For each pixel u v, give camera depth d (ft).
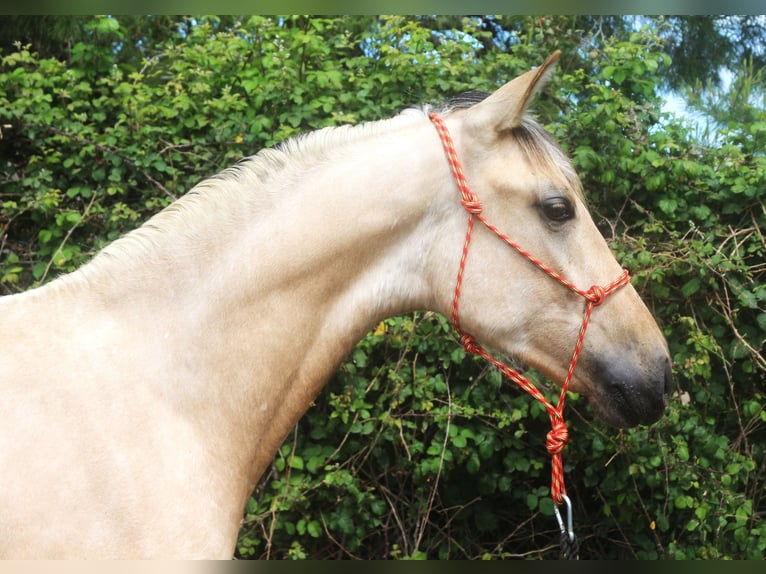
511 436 8.61
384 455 8.76
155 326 4.47
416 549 8.50
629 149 8.73
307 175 4.92
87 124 9.82
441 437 8.49
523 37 10.27
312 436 8.53
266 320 4.65
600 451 8.45
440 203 4.97
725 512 8.30
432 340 8.37
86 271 4.56
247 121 9.23
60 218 8.89
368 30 11.35
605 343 4.98
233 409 4.56
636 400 4.95
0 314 4.25
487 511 9.30
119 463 4.02
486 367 8.42
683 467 8.27
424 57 9.22
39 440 3.92
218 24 12.08
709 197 8.77
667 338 8.77
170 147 9.18
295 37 9.32
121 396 4.18
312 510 8.81
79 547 3.87
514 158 5.00
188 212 4.75
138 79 9.60
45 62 9.45
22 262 9.34
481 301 4.99
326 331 4.88
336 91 9.47
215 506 4.34
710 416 8.92
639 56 9.03
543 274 4.97
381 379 8.61
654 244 8.80
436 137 5.08
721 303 8.46
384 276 4.99
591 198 9.03
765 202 8.67
